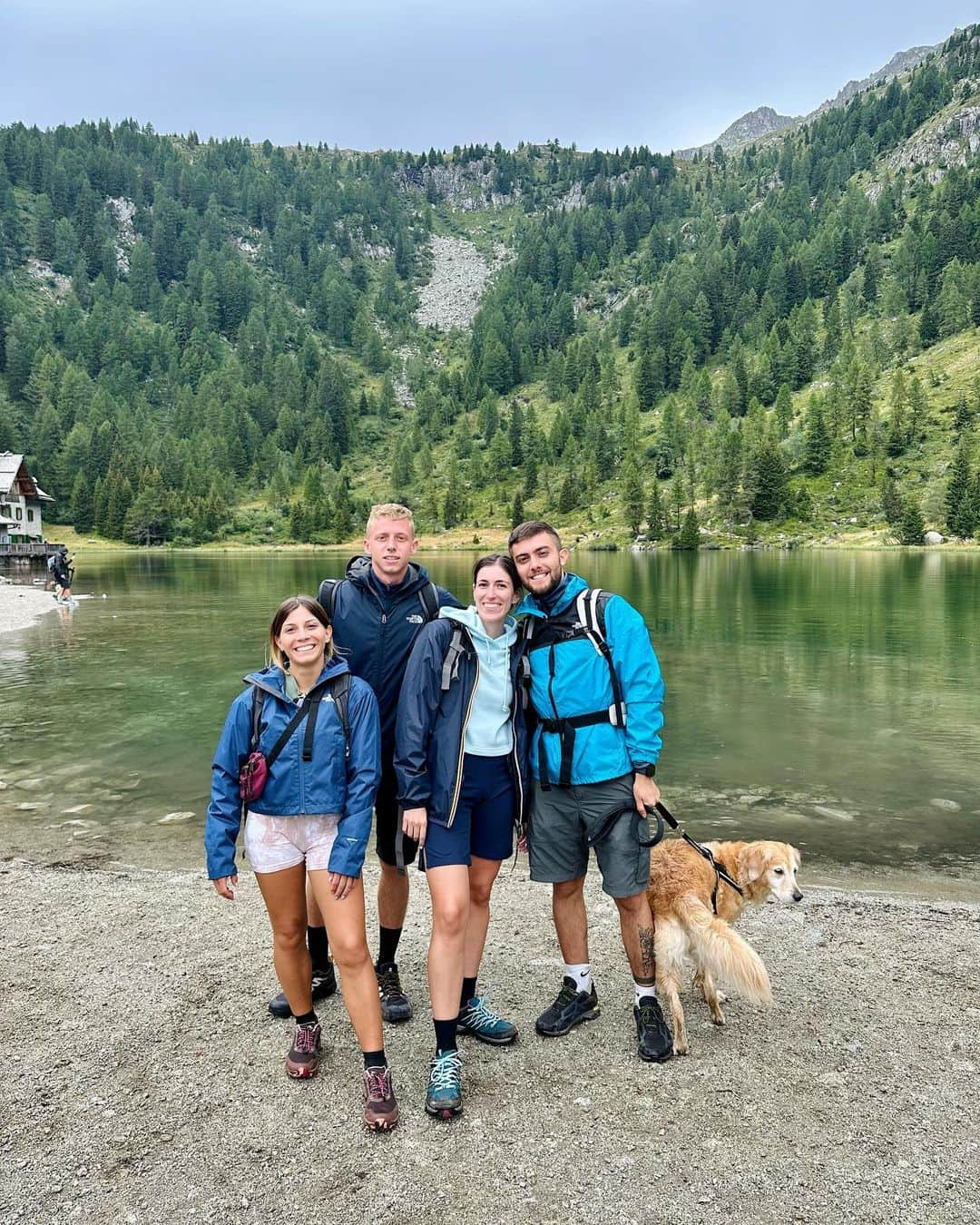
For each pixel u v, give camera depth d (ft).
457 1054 12.67
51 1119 11.21
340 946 11.24
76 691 52.70
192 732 40.86
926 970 15.79
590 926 18.11
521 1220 9.26
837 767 34.19
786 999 14.67
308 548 485.15
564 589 12.99
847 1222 9.19
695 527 390.01
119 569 246.47
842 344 572.92
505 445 588.50
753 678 56.54
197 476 542.98
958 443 419.95
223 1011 14.28
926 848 24.49
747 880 14.65
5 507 296.92
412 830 11.87
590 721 12.73
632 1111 11.35
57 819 27.27
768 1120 11.10
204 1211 9.46
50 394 617.21
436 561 318.86
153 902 19.54
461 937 11.86
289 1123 11.12
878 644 72.69
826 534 384.68
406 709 12.10
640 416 602.03
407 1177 10.02
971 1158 10.26
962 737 39.50
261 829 11.74
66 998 14.74
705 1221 9.21
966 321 542.16
